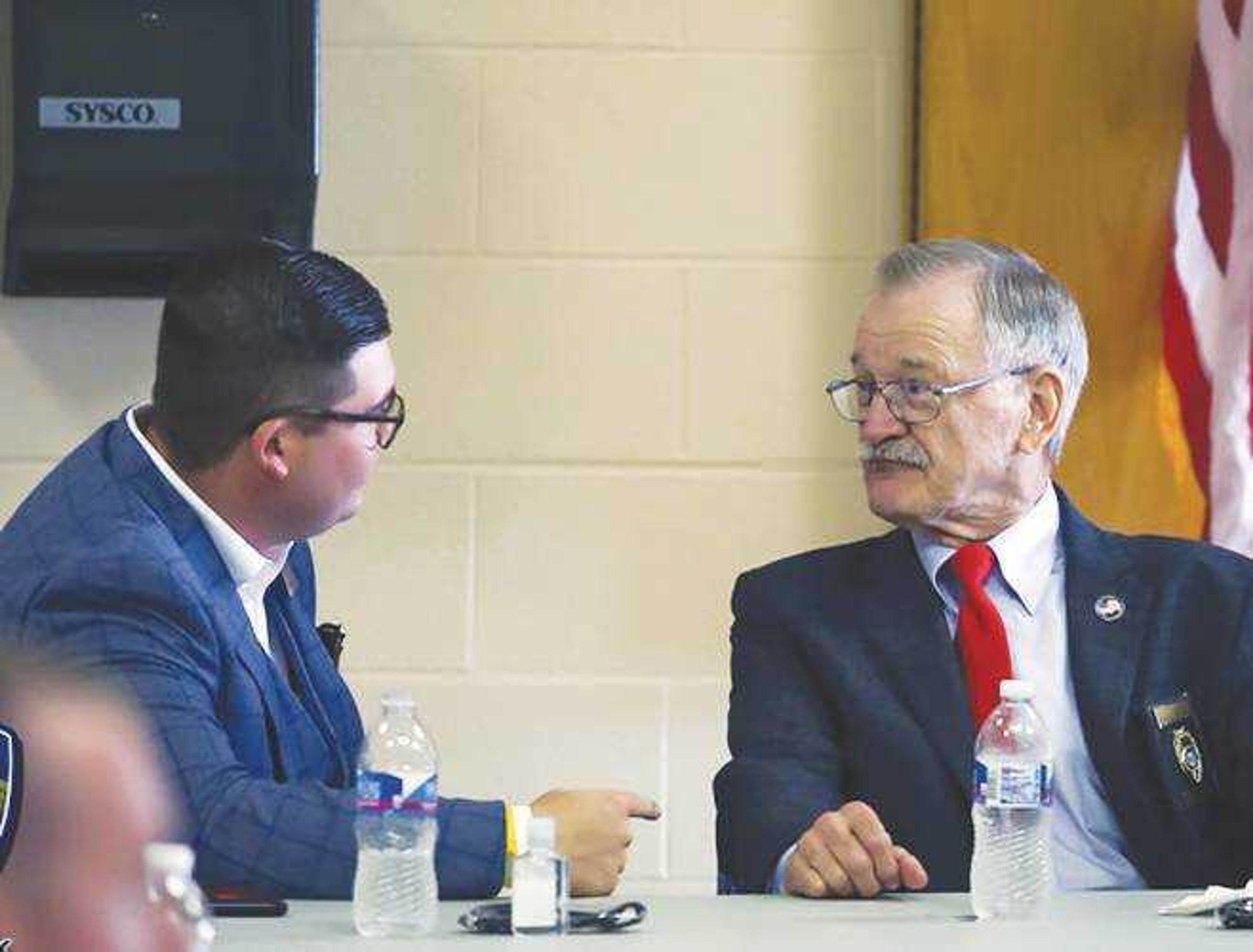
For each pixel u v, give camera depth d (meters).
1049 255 9.80
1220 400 9.17
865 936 4.77
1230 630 6.98
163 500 6.30
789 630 7.27
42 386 9.71
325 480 6.41
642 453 9.86
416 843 5.16
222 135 9.27
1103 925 5.11
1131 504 9.72
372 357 6.48
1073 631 7.06
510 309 9.86
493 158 9.89
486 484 9.85
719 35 9.92
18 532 6.28
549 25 9.90
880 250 9.90
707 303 9.89
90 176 9.26
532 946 4.49
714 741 9.82
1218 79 9.44
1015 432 7.24
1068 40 9.80
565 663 9.83
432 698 9.80
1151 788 6.86
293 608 6.86
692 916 5.29
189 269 6.50
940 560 7.26
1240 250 9.27
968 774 6.86
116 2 9.26
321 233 9.84
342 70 9.86
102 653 5.82
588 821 5.73
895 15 9.93
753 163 9.92
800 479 9.87
